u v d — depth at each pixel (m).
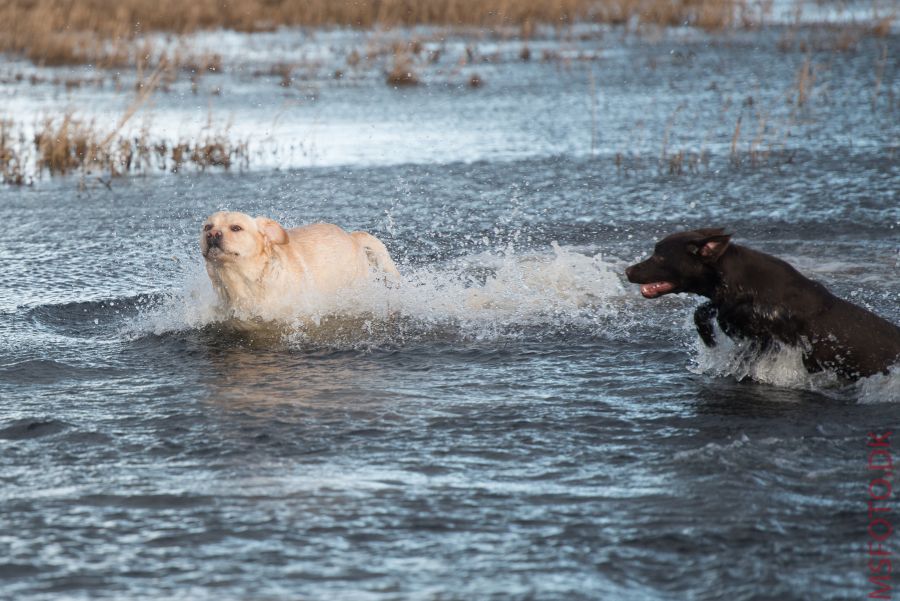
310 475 9.78
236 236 14.37
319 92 41.12
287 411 11.62
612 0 67.94
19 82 42.12
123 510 9.00
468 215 23.05
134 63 46.94
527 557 8.13
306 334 14.70
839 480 9.60
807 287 12.62
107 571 7.92
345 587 7.66
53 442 10.66
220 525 8.68
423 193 25.39
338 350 14.03
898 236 20.12
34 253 20.06
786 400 11.96
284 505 9.09
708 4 63.25
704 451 10.25
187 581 7.76
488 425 11.15
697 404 11.84
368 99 39.72
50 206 24.67
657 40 55.34
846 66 44.91
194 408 11.73
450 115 36.62
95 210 24.17
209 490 9.42
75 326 15.42
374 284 16.39
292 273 15.15
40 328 15.20
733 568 7.95
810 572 7.90
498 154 30.08
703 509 8.99
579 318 15.36
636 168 27.81
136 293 17.19
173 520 8.79
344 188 26.12
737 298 12.70
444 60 49.62
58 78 43.00
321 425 11.15
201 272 16.88
